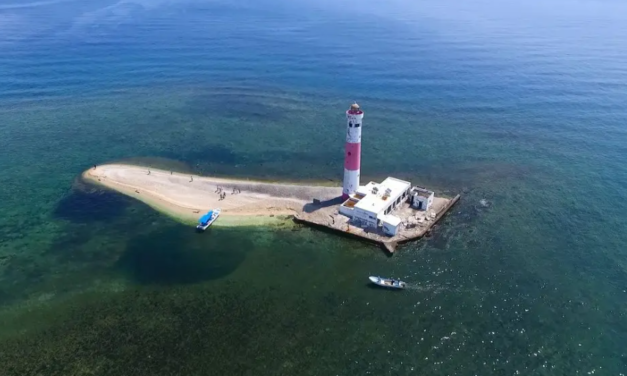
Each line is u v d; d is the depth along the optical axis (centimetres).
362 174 11475
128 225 9125
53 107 15425
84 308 7075
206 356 6241
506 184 10881
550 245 8575
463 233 8888
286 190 10206
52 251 8388
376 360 6212
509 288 7475
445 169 11706
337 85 18150
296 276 7725
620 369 6091
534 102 16162
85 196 10169
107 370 6038
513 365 6166
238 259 8144
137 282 7606
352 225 8912
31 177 11025
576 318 6906
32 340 6512
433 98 16700
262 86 17962
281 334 6581
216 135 13650
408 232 8688
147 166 11669
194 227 9056
